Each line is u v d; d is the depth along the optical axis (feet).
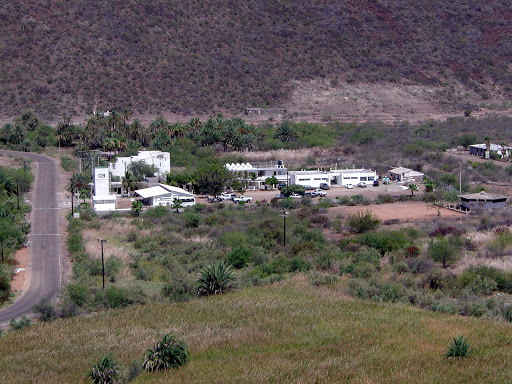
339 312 171.42
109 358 135.95
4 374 136.05
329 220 284.00
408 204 321.32
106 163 401.70
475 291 186.91
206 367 137.49
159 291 194.18
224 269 196.44
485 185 363.15
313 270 213.25
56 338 157.28
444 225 265.13
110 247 240.12
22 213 296.92
